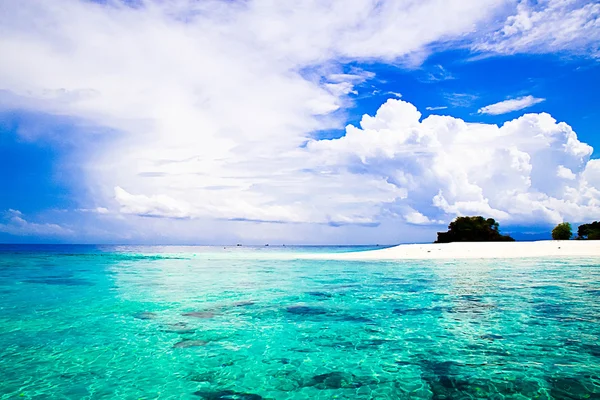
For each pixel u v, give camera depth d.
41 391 6.08
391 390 6.13
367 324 10.09
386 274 21.14
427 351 7.88
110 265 30.98
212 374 6.84
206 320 10.65
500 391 6.00
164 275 22.48
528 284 15.99
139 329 9.65
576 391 5.93
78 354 7.79
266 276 21.42
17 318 10.80
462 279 18.16
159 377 6.68
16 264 32.19
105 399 5.84
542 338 8.52
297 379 6.61
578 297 13.04
